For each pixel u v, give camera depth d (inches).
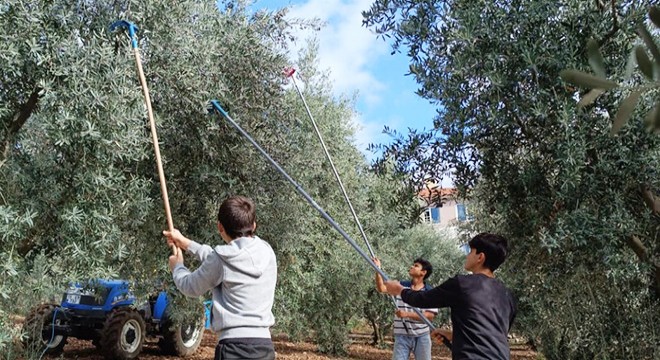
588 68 174.2
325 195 440.5
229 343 126.0
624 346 227.3
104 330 402.0
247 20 276.8
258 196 277.9
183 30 237.3
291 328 545.0
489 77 181.0
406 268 614.2
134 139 209.8
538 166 196.9
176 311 330.6
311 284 488.7
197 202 279.7
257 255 131.9
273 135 275.9
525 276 231.1
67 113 191.9
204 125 255.0
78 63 197.3
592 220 176.7
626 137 179.3
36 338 310.2
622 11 184.9
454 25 197.9
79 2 219.0
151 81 237.9
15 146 220.5
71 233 208.8
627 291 222.2
